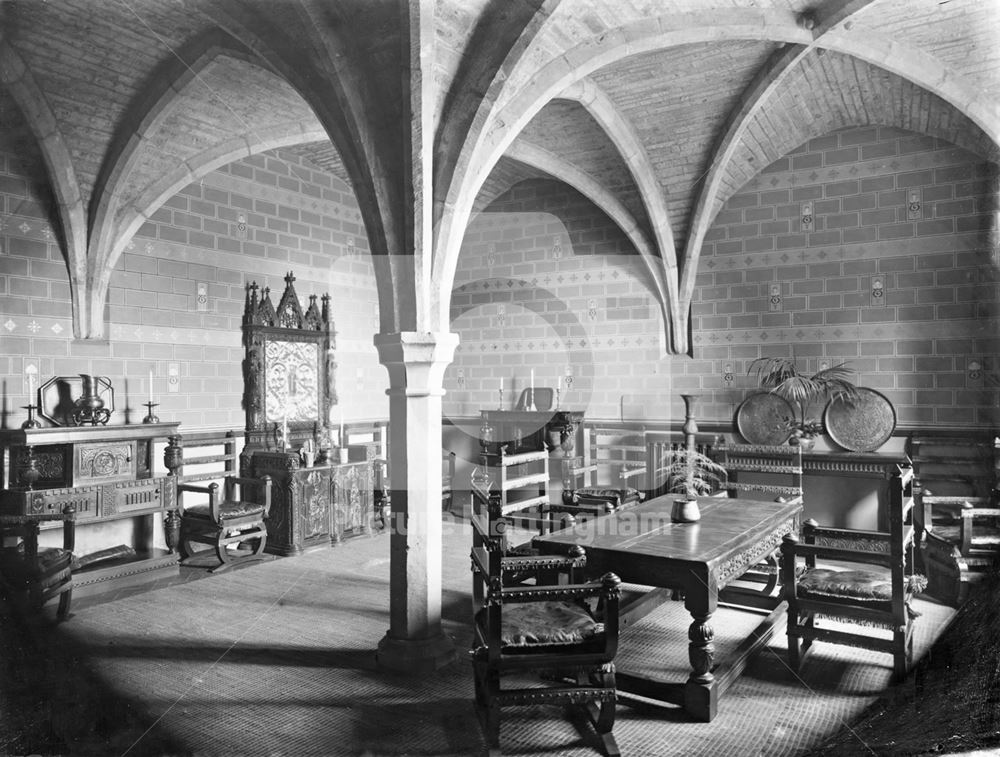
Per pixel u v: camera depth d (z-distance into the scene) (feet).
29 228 15.48
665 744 10.44
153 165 15.83
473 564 12.07
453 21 12.58
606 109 20.39
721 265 25.38
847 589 12.66
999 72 16.89
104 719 10.26
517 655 10.13
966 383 21.15
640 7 14.76
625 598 15.99
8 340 15.19
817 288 23.81
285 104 17.28
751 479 23.29
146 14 14.37
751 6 15.66
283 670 12.54
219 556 17.72
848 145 23.20
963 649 11.95
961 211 21.34
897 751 9.63
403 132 12.36
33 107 15.07
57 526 14.82
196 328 13.73
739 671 12.68
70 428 14.62
